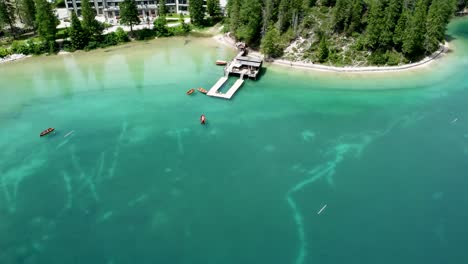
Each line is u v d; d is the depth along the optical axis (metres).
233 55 140.50
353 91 113.75
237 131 94.69
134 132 94.50
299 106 105.69
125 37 152.75
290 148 88.50
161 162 84.31
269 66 129.75
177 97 110.44
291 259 63.44
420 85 117.00
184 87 116.44
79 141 91.12
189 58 138.00
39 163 84.00
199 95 111.69
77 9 173.75
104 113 102.50
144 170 82.00
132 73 125.69
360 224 69.62
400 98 109.75
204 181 79.06
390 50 129.12
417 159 85.19
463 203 73.94
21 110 103.38
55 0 185.62
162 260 63.38
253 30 137.25
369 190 76.88
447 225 69.50
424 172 81.44
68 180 79.38
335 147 88.81
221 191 76.62
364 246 65.69
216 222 70.00
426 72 125.00
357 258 63.66
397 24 123.31
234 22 144.75
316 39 132.75
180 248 65.38
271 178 79.81
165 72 126.31
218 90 114.12
